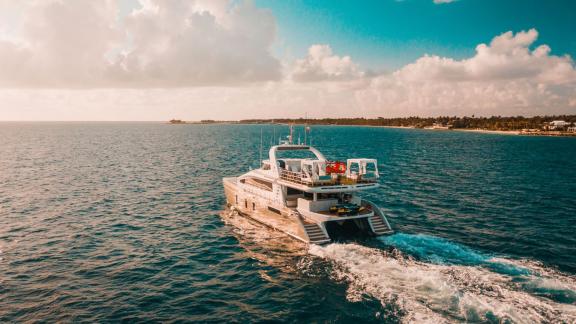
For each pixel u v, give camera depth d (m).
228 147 113.00
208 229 30.92
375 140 163.00
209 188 48.09
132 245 26.98
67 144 124.25
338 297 18.75
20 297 18.92
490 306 16.81
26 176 55.72
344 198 30.23
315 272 21.70
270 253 25.08
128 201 40.31
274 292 19.64
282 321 16.95
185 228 31.17
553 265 22.72
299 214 27.20
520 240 27.83
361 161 30.02
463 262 22.48
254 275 21.78
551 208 38.50
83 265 23.23
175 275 21.98
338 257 23.48
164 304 18.58
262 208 32.12
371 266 21.95
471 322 15.63
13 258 24.08
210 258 24.56
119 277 21.62
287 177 29.83
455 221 33.19
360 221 28.48
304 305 18.22
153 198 41.97
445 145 134.25
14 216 33.84
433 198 42.97
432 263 22.28
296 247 25.80
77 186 48.22
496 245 26.62
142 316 17.39
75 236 28.70
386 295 18.47
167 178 55.22
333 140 161.38
